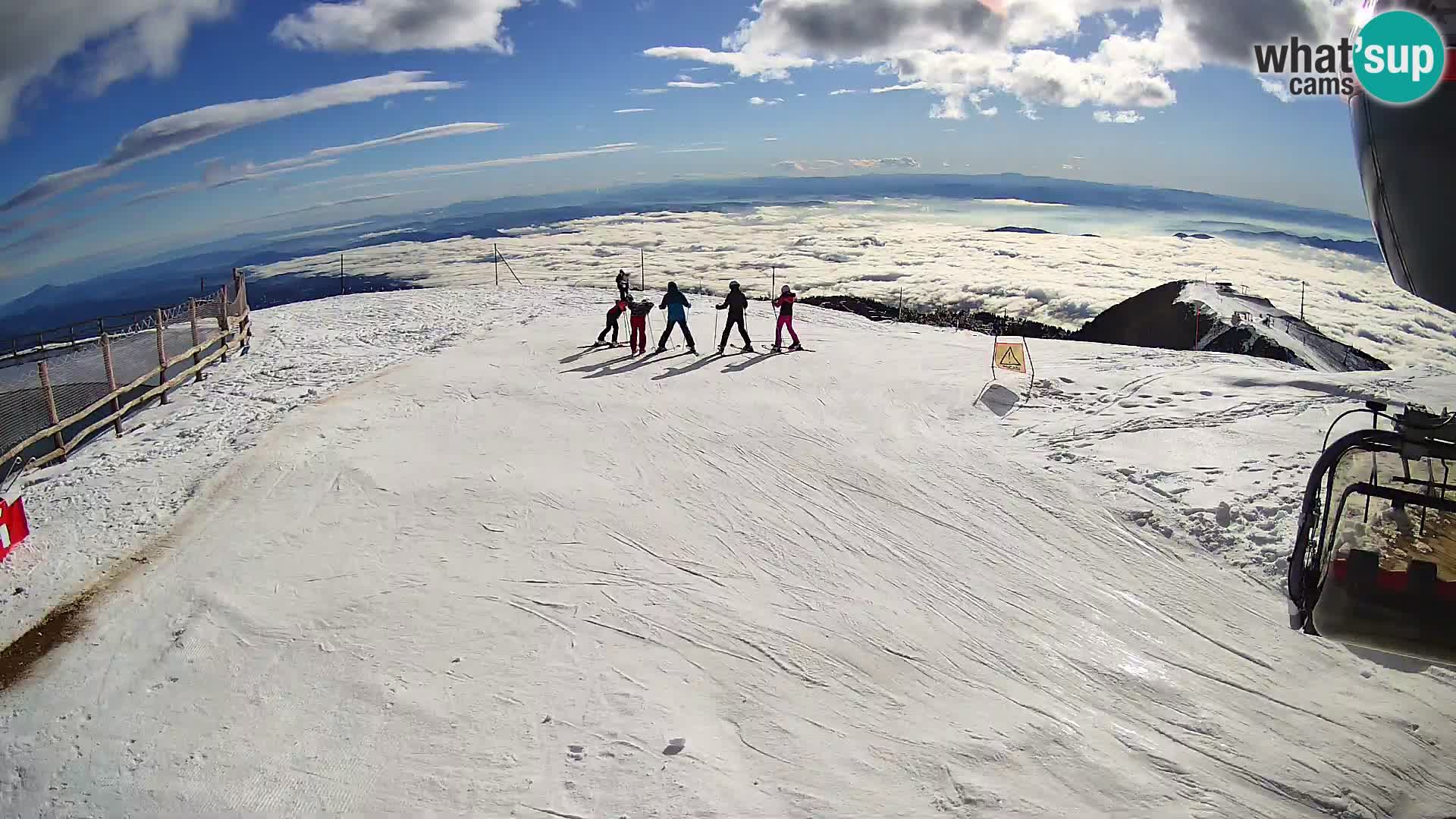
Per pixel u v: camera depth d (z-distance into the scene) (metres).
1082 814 5.85
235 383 17.73
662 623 8.50
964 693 7.25
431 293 30.08
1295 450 10.62
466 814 6.14
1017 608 8.52
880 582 9.17
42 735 7.31
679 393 15.94
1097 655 7.68
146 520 11.27
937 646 7.95
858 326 22.55
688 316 23.92
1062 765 6.33
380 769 6.65
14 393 14.71
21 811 6.54
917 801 6.04
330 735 7.07
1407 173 3.67
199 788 6.57
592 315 24.27
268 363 19.45
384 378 17.52
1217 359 15.95
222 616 8.92
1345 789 5.98
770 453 12.91
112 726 7.35
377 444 13.62
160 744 7.09
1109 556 9.34
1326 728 6.57
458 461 12.87
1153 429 12.16
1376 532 4.25
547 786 6.36
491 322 23.61
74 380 16.12
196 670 8.05
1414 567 4.15
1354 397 12.20
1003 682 7.38
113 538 10.79
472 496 11.65
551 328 22.41
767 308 25.58
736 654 7.93
